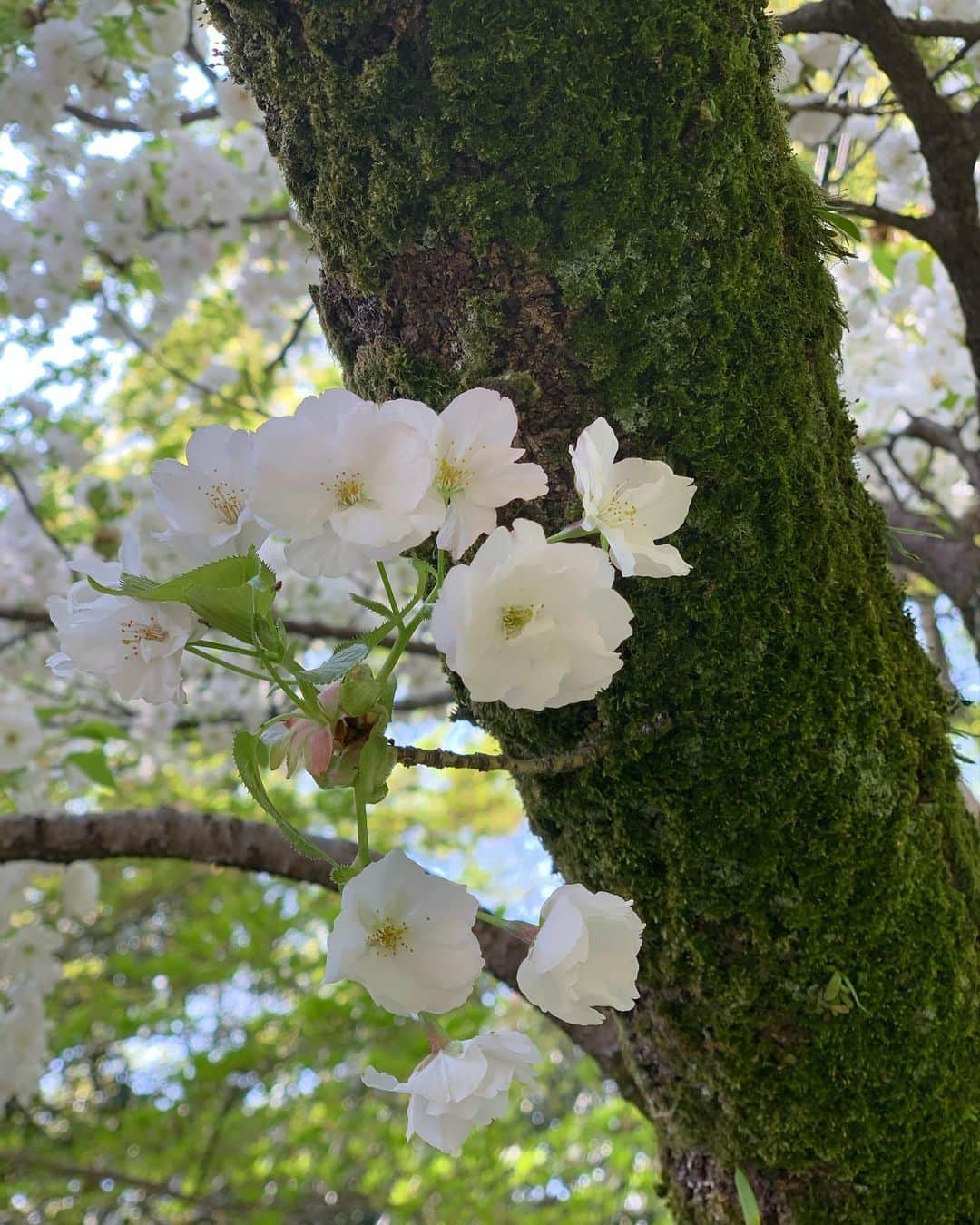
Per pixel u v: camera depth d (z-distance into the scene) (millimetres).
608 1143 1959
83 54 964
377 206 384
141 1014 2012
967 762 463
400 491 309
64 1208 1942
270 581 334
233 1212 1711
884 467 1430
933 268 1172
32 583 1327
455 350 393
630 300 381
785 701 388
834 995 394
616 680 390
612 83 371
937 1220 399
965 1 901
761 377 391
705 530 386
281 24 388
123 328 1268
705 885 396
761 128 406
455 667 302
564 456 389
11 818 744
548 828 438
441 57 370
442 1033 331
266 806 331
